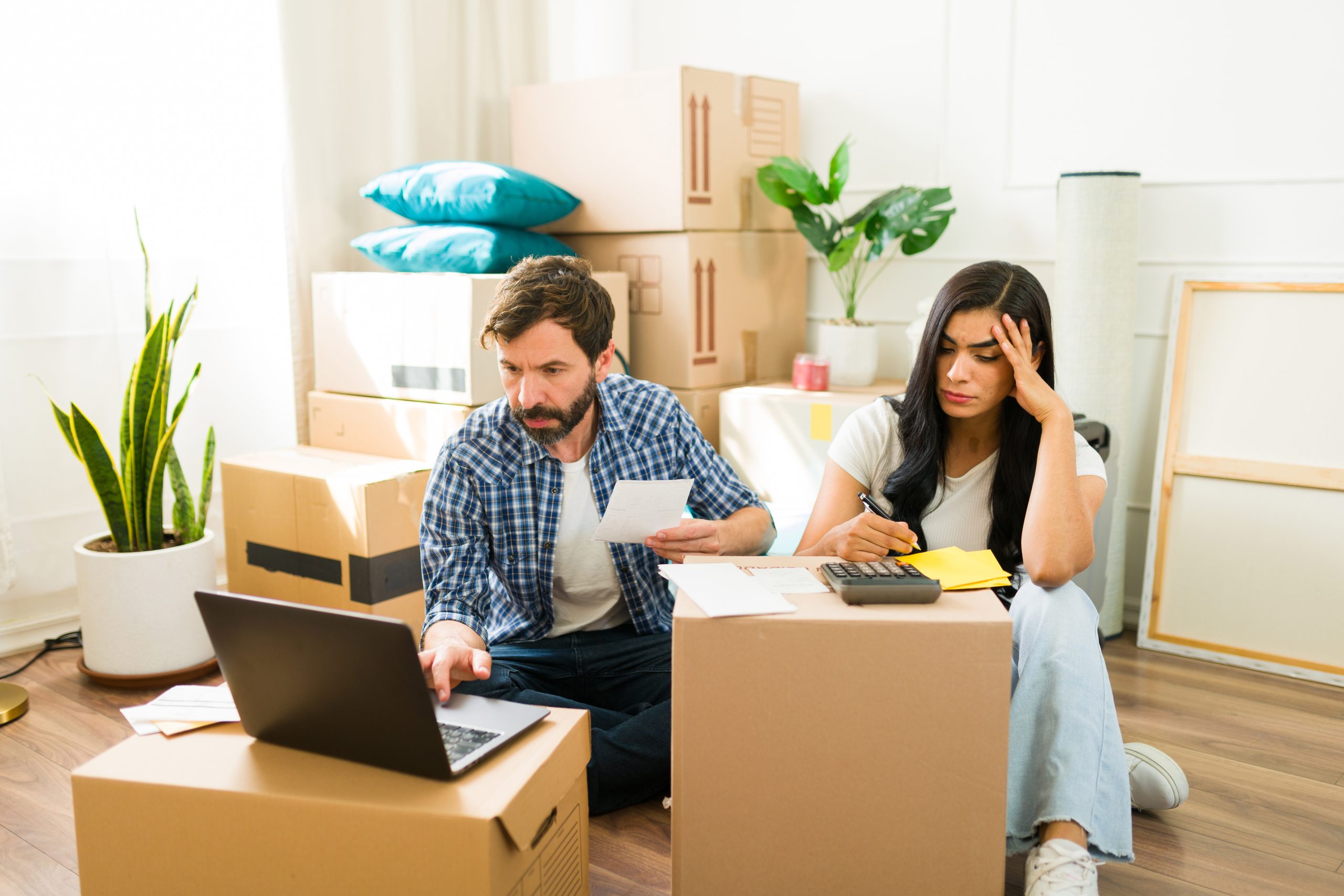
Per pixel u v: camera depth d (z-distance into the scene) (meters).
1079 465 1.55
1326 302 2.33
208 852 1.10
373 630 1.01
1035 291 1.50
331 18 2.76
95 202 2.45
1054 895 1.23
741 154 2.85
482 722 1.20
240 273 2.70
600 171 2.83
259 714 1.15
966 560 1.35
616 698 1.74
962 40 2.78
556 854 1.19
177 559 2.20
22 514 2.42
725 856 1.21
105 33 2.42
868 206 2.74
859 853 1.20
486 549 1.64
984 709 1.15
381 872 1.05
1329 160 2.32
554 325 1.42
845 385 2.83
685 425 1.74
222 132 2.62
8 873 1.52
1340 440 2.32
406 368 2.48
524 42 3.33
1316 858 1.56
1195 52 2.45
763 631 1.16
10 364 2.37
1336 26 2.27
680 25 3.33
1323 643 2.33
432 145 3.08
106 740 1.96
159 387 2.20
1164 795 1.62
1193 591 2.49
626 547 1.67
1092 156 2.62
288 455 2.52
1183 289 2.50
